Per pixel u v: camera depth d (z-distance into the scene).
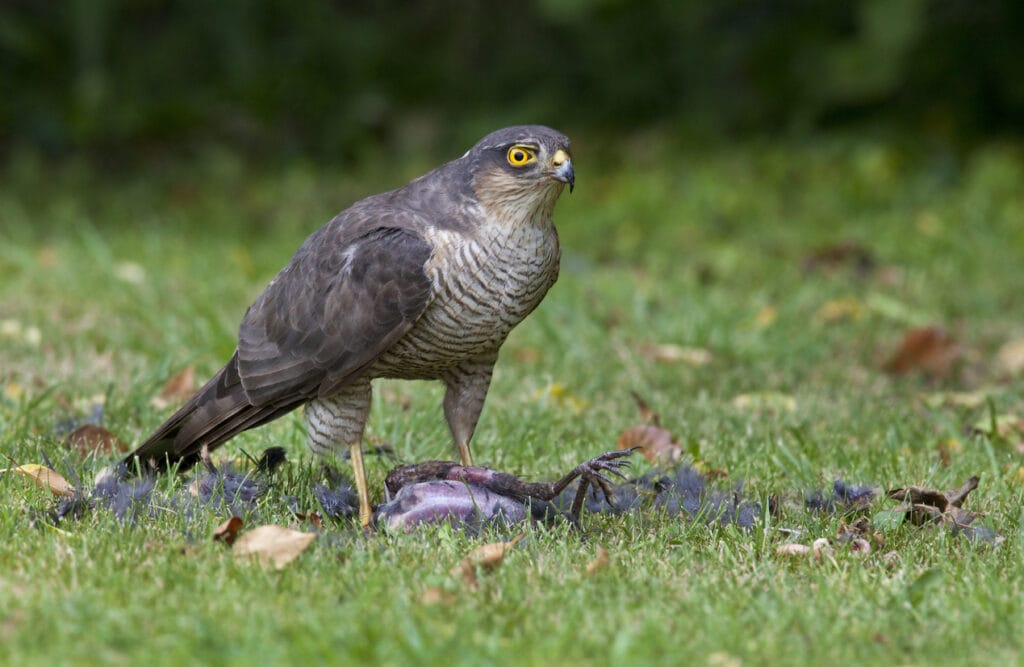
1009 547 7.50
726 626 6.18
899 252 16.75
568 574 6.89
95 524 7.49
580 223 18.59
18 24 23.56
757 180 20.03
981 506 8.42
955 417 10.73
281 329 8.16
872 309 14.33
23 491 8.07
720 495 8.20
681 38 23.42
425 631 5.95
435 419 10.12
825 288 15.17
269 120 23.31
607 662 5.82
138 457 8.41
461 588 6.60
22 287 14.23
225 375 8.30
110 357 11.78
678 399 11.19
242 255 16.03
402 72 24.66
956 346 12.43
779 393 11.39
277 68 24.27
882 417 10.66
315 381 8.11
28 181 20.58
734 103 22.72
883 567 7.10
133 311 13.34
